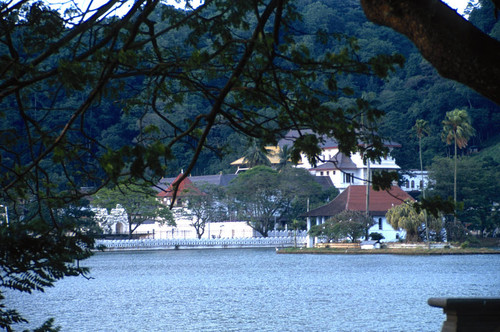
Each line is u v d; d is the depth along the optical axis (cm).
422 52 648
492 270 8825
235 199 16662
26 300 6122
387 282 7494
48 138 988
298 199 16225
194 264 11056
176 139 899
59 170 7094
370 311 5197
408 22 643
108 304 5903
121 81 1068
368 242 13388
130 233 15450
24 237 951
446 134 17038
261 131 1018
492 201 17412
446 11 638
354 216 13525
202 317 5050
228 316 5088
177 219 16375
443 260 10731
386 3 652
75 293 6831
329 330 4359
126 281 8206
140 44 928
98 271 9862
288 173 16375
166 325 4678
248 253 14025
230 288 7238
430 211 953
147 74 919
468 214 16588
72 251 999
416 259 11069
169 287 7456
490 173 17525
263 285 7469
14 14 1077
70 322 4819
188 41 1109
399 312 5106
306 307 5534
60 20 1068
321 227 13562
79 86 904
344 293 6525
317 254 13012
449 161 17325
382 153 985
